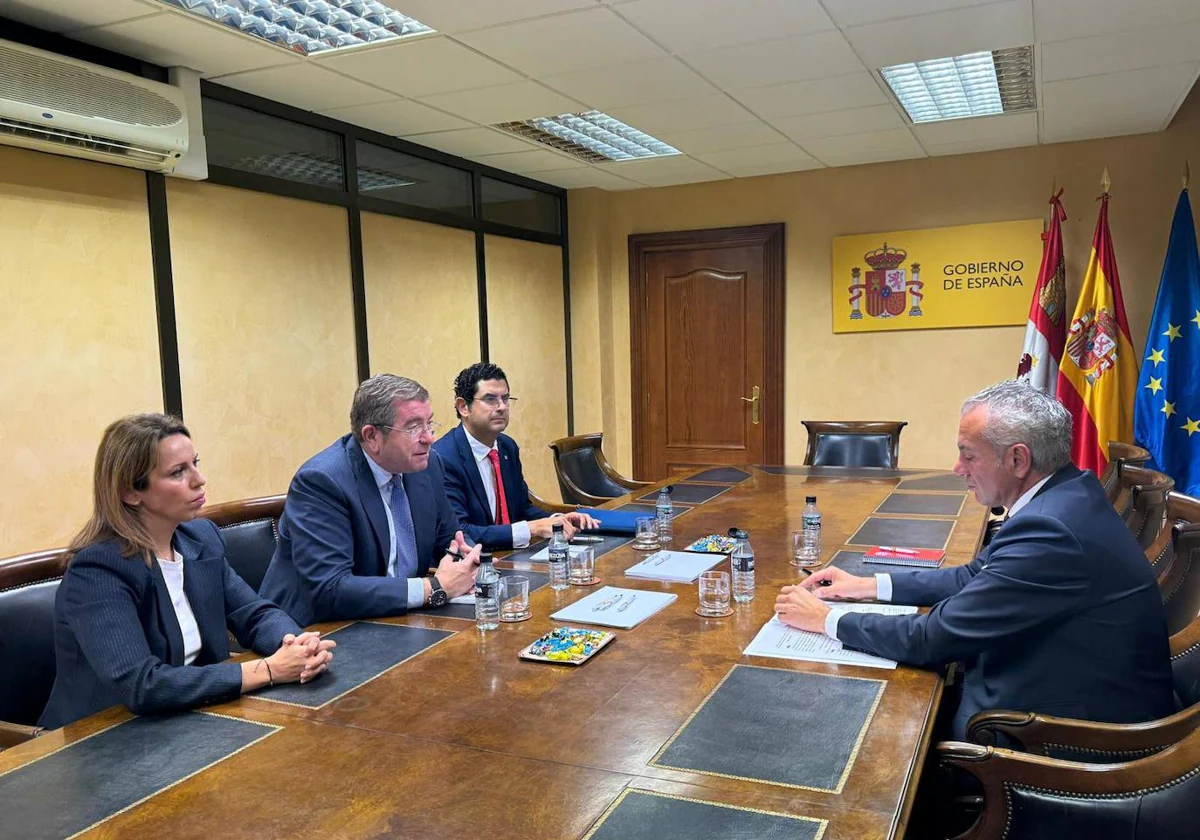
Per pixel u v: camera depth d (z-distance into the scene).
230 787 1.22
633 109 4.27
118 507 1.67
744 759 1.26
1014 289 5.35
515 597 1.98
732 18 3.10
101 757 1.33
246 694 1.56
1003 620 1.58
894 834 1.05
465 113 4.28
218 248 3.79
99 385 3.32
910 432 5.70
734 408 6.22
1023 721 1.48
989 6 3.04
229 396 3.86
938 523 2.89
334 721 1.43
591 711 1.44
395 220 4.81
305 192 4.21
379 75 3.66
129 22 2.99
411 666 1.68
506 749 1.31
